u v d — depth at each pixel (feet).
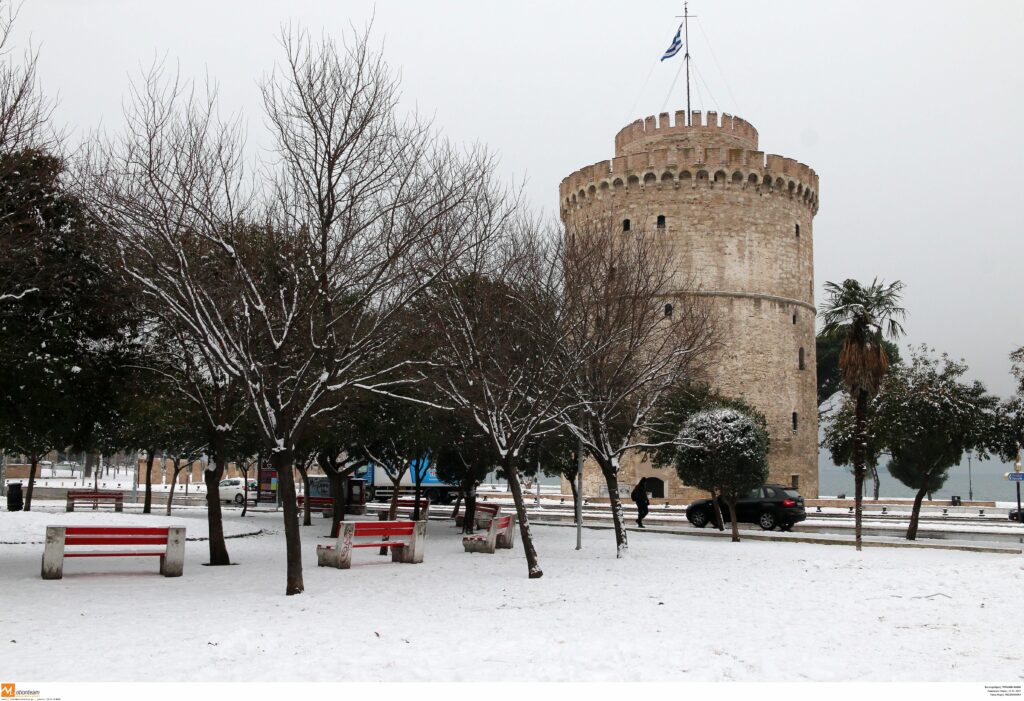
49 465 287.07
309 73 45.80
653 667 26.37
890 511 149.07
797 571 54.08
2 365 44.80
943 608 39.11
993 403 85.46
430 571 53.42
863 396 76.59
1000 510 150.71
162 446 94.43
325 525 92.89
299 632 31.71
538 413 54.60
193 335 50.80
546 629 33.17
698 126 172.04
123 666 25.50
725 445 80.64
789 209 169.99
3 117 43.62
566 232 90.27
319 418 58.54
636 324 66.85
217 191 48.96
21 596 39.47
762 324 163.32
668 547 71.31
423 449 73.92
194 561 57.21
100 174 49.49
